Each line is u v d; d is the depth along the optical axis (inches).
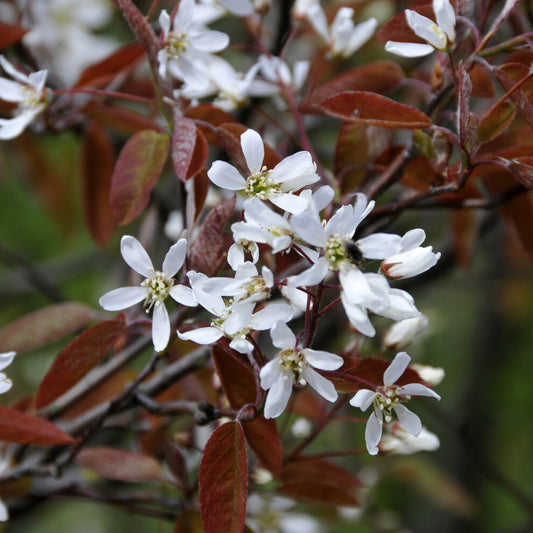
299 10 23.6
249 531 20.7
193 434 23.3
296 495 21.5
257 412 19.3
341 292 18.5
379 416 19.1
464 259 24.5
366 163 21.7
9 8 26.6
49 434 20.2
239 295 18.8
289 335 18.6
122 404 22.0
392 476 28.1
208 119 21.2
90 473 25.5
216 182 19.3
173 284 19.5
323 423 21.6
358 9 24.9
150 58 20.5
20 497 22.7
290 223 18.5
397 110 20.0
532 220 22.2
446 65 20.9
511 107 19.6
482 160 20.0
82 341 20.4
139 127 22.6
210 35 21.4
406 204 21.2
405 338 21.0
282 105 23.9
